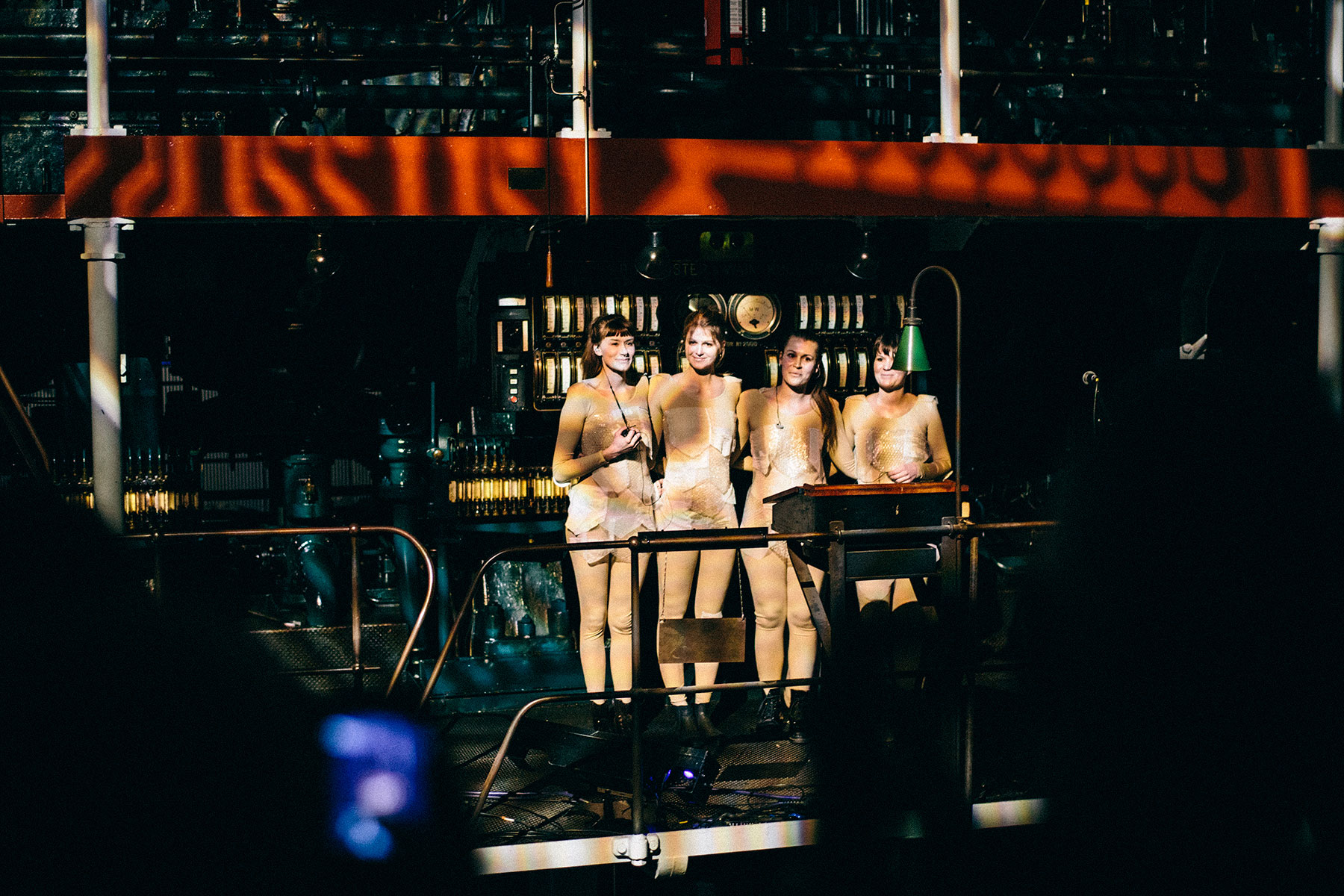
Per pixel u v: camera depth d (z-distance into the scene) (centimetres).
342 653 670
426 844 489
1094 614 666
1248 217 672
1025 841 570
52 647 357
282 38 628
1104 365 807
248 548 736
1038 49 693
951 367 779
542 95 665
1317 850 561
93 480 663
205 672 399
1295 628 627
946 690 553
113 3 714
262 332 712
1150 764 577
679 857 507
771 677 618
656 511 627
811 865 568
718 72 680
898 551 538
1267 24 815
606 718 608
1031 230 775
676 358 710
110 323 560
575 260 703
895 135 800
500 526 688
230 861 390
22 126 724
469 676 662
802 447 636
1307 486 664
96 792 362
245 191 567
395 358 702
